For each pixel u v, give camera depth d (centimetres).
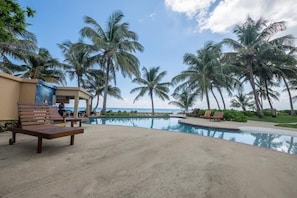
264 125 971
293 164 282
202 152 341
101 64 1529
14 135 349
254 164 276
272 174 236
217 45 1617
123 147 355
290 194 182
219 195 176
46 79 1379
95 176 210
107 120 1259
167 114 2103
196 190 185
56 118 529
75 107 850
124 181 200
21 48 969
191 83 1741
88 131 541
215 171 240
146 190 181
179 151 342
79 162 256
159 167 249
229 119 1227
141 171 232
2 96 503
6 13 291
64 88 845
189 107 2142
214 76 1608
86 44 1385
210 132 799
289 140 632
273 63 1641
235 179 215
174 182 202
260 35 1474
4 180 190
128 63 1448
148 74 2062
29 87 602
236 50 1574
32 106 367
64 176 207
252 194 180
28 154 285
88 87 1894
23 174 207
